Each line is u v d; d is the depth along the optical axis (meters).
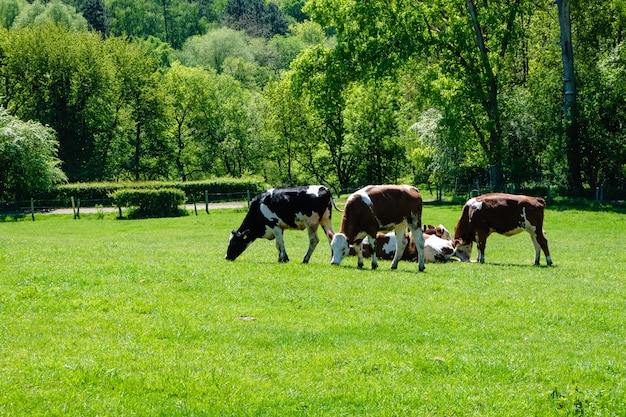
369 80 54.19
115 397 8.54
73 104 80.06
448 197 67.88
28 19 131.50
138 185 62.19
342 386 9.28
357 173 84.25
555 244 31.25
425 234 25.02
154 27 171.25
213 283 15.17
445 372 9.99
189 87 91.31
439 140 63.34
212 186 64.19
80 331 11.23
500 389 9.34
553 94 57.16
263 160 93.06
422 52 53.25
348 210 19.52
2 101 77.50
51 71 77.50
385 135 75.00
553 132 54.50
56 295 13.60
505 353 11.01
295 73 54.84
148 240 33.75
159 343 10.73
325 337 11.37
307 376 9.56
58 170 62.41
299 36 167.38
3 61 76.38
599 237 35.00
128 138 86.25
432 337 11.69
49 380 8.93
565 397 9.02
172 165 94.38
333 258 19.11
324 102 54.38
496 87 53.81
